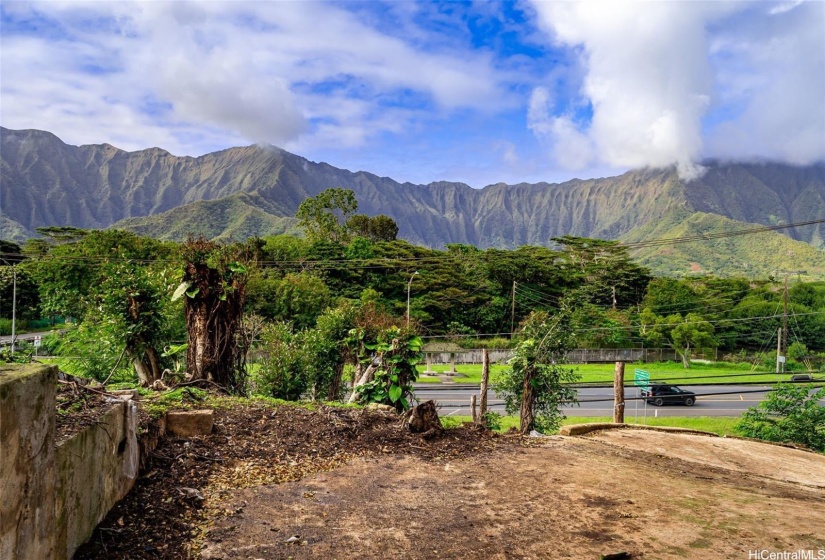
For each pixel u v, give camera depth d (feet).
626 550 11.22
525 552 11.02
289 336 34.04
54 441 8.29
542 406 37.65
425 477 15.69
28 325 136.26
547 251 212.02
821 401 73.36
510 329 162.91
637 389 101.65
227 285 25.00
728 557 11.05
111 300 25.90
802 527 12.89
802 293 181.88
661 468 19.40
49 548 8.07
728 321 169.17
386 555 10.64
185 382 22.22
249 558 10.14
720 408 88.07
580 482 15.94
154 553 9.98
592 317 160.76
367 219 249.75
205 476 13.96
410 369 26.25
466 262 185.68
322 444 17.49
